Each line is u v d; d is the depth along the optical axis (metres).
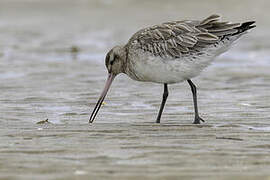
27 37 29.36
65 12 36.41
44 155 10.19
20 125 13.13
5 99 16.48
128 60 13.91
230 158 9.94
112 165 9.46
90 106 15.71
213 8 34.84
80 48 26.52
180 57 13.22
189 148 10.69
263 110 14.77
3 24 33.12
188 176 8.81
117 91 17.81
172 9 35.50
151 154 10.23
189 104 15.85
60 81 19.41
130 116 14.39
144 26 31.19
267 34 28.67
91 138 11.62
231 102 15.94
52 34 30.17
